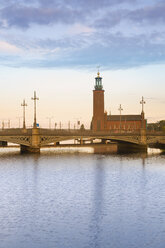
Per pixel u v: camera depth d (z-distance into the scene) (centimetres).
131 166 9481
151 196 5612
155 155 13088
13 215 4588
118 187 6353
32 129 12900
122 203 5172
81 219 4422
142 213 4669
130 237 3847
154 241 3741
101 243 3691
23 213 4675
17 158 11375
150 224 4244
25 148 13975
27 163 10012
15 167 9088
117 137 14738
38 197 5553
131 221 4350
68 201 5294
